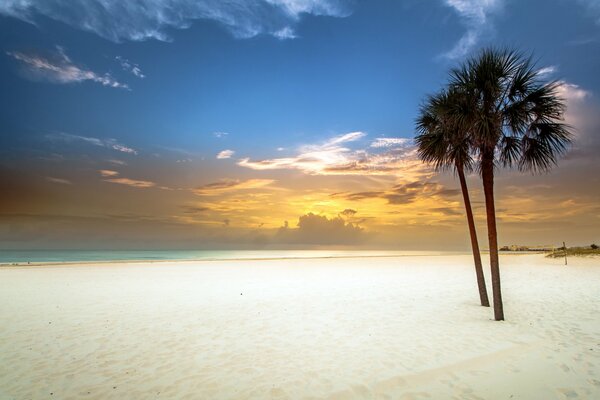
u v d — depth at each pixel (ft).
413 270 86.99
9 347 23.02
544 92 28.17
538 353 20.81
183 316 31.96
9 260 176.14
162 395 16.10
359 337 24.80
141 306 36.88
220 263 118.73
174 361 20.39
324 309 34.81
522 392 15.93
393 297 41.81
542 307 34.53
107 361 20.42
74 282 58.70
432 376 17.79
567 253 151.12
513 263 117.29
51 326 28.40
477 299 40.04
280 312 33.55
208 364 19.88
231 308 35.63
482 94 29.53
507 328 26.63
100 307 36.40
